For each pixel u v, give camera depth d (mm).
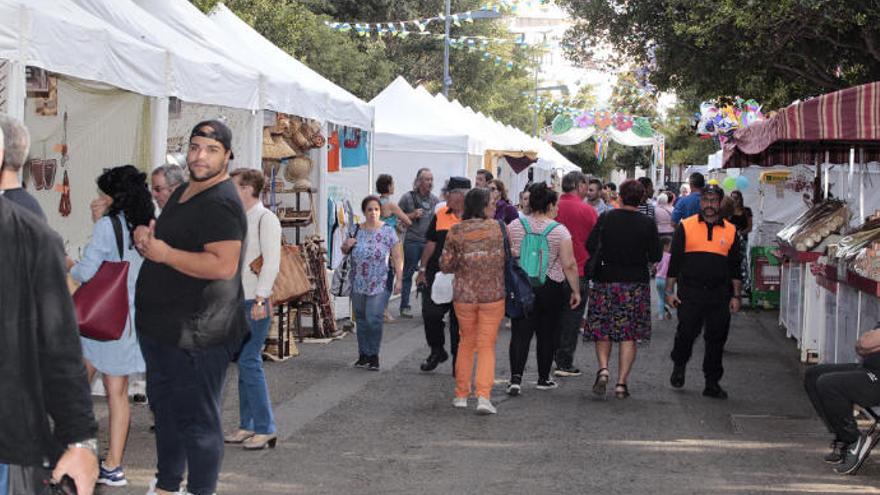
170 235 5281
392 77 42531
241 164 11312
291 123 12945
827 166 14766
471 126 25047
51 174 9531
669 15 17984
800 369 12008
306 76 14000
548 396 10039
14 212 3072
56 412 3107
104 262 6340
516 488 6801
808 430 8703
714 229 10008
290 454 7543
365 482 6867
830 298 10836
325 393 9867
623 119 48094
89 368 6719
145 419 8414
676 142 60906
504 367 11742
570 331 11273
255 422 7645
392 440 8062
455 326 10469
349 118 14195
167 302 5258
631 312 9812
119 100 9562
